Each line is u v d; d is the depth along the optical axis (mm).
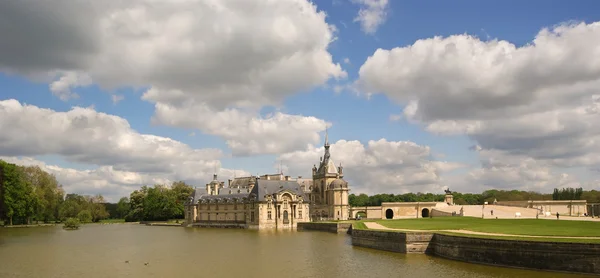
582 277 60062
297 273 69812
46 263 82188
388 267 71938
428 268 69812
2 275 70438
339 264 76625
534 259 65500
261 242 118938
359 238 103562
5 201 184875
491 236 74125
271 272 71125
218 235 149500
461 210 163000
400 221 133875
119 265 79500
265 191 194000
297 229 181250
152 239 133375
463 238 75125
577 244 61906
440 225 108375
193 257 88875
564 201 188875
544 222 107750
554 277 60500
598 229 84000
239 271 72438
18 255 93375
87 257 90062
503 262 68750
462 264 72375
